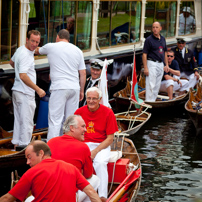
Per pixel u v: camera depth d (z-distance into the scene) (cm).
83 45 1223
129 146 880
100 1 1275
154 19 1647
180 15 1856
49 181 484
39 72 1026
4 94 948
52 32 1064
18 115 848
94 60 941
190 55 1559
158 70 1336
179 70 1462
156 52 1323
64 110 885
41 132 934
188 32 1970
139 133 1170
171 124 1270
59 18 1082
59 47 855
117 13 1373
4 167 793
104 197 657
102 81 882
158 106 1317
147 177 874
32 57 834
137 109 1223
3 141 880
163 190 816
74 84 866
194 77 1559
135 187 679
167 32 1759
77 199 575
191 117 1162
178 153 1028
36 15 1009
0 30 913
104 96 885
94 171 683
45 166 492
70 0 1120
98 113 708
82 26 1197
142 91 1495
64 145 590
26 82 810
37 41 811
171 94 1404
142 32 1541
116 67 1395
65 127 603
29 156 502
